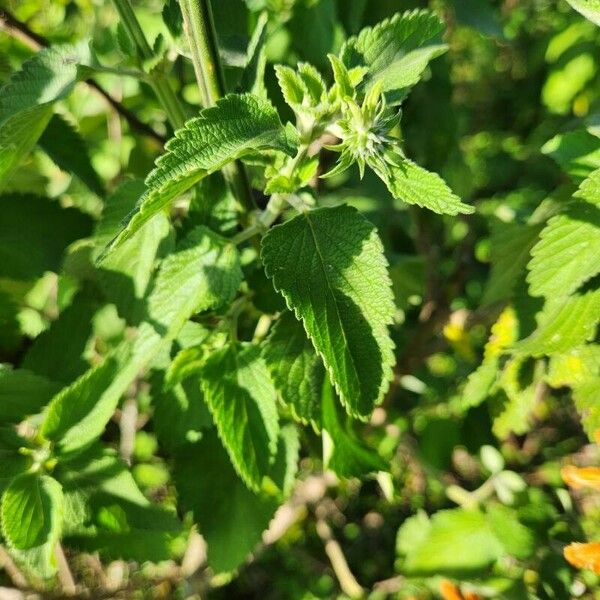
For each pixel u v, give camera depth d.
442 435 0.26
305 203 0.15
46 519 0.15
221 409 0.16
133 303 0.17
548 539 0.22
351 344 0.13
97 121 0.25
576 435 0.34
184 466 0.18
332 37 0.21
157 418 0.18
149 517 0.17
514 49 0.42
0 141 0.14
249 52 0.16
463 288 0.35
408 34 0.14
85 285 0.19
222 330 0.17
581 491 0.24
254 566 0.36
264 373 0.16
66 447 0.16
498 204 0.32
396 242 0.30
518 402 0.19
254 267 0.17
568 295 0.15
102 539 0.18
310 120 0.13
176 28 0.16
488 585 0.21
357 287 0.13
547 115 0.36
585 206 0.14
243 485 0.18
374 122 0.12
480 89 0.43
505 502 0.23
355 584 0.32
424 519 0.26
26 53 0.26
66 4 0.28
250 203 0.17
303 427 0.21
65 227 0.20
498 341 0.18
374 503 0.38
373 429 0.27
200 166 0.11
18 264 0.20
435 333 0.30
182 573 0.27
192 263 0.16
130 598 0.29
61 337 0.19
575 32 0.28
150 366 0.18
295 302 0.13
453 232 0.36
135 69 0.16
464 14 0.24
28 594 0.24
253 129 0.12
